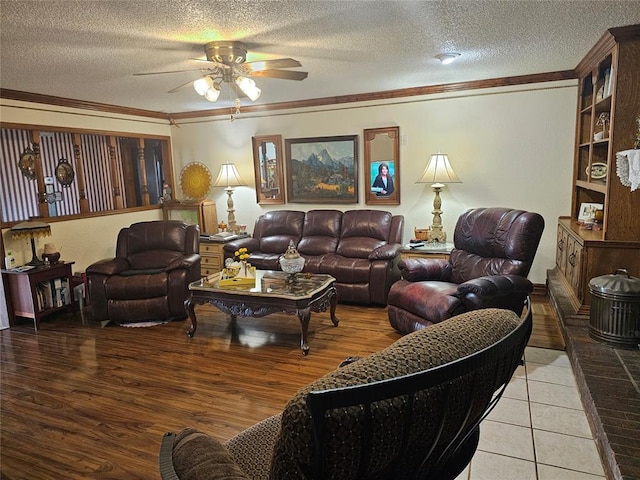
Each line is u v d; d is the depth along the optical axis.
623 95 3.21
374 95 5.43
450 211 5.32
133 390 3.09
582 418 2.56
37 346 3.95
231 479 1.11
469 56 3.77
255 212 6.46
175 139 6.75
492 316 1.26
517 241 3.53
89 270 4.48
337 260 4.96
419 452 1.06
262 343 3.89
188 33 2.93
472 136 5.09
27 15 2.52
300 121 5.92
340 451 0.86
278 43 3.24
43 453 2.40
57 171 5.87
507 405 2.72
